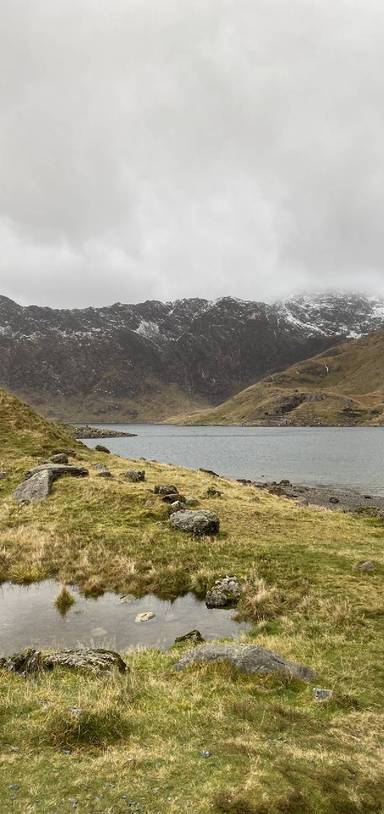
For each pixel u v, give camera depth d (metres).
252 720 12.09
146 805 8.27
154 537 31.05
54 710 11.35
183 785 8.89
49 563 27.97
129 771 9.29
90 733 10.75
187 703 12.84
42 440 56.53
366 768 10.23
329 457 150.12
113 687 13.33
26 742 10.20
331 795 8.95
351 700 13.78
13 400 64.69
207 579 25.48
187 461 137.38
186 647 18.09
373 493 80.00
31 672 14.16
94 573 26.83
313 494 76.69
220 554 28.45
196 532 31.70
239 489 50.12
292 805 8.44
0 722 11.02
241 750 10.28
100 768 9.34
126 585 25.31
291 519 37.59
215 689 13.83
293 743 11.06
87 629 20.38
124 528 32.62
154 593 24.66
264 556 28.09
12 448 52.66
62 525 33.19
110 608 22.83
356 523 38.50
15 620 21.27
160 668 15.93
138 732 11.12
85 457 55.56
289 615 21.23
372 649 17.55
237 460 140.88
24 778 8.93
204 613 22.30
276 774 9.34
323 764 10.07
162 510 35.44
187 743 10.63
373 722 12.66
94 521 33.94
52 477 41.88
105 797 8.45
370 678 15.39
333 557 28.06
